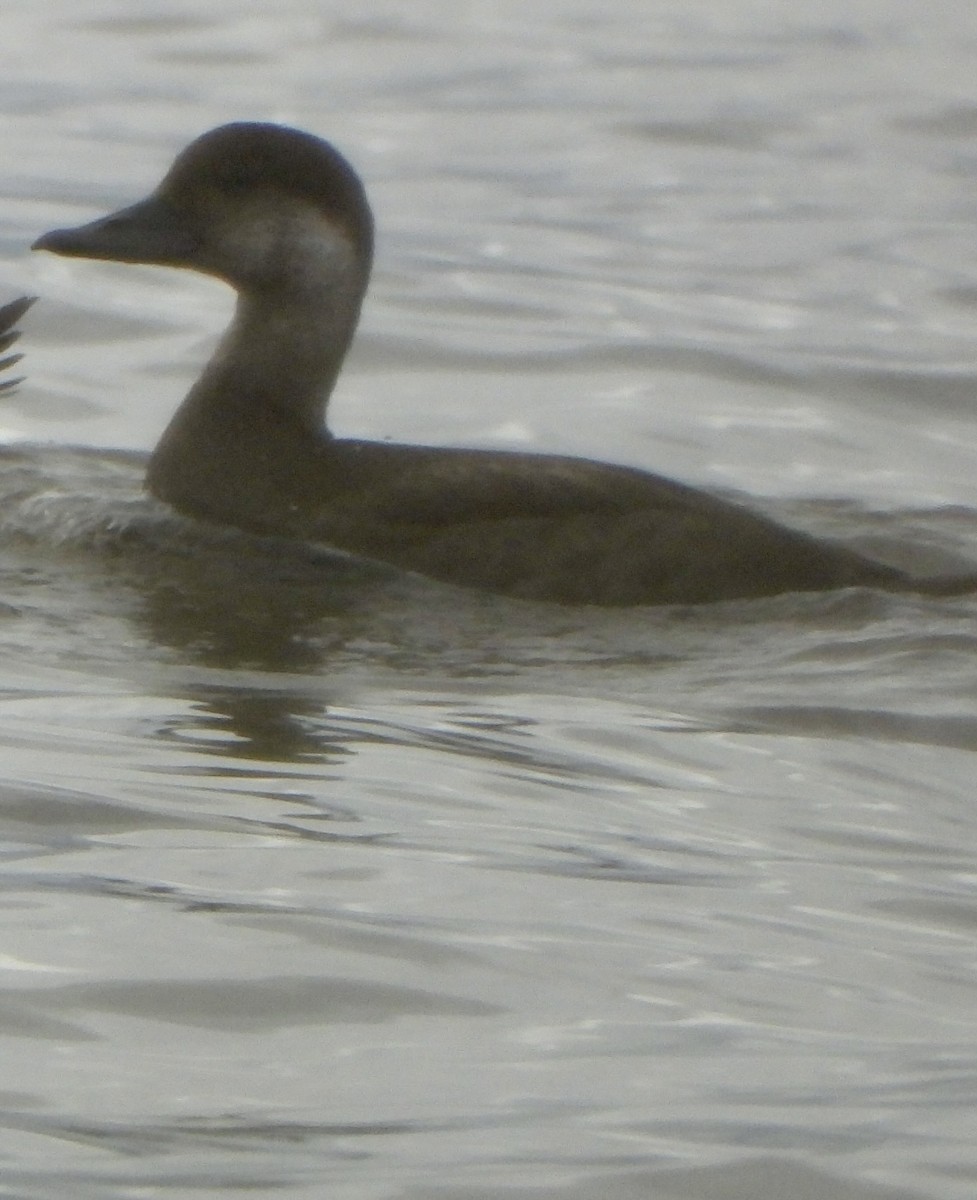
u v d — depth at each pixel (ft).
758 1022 24.52
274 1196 20.72
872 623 37.52
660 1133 22.00
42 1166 21.13
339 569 39.17
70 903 26.45
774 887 28.02
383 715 33.35
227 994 24.54
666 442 51.93
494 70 87.66
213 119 78.79
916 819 30.42
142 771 30.55
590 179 73.31
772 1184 21.17
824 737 33.17
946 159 76.89
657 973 25.49
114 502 42.16
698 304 61.31
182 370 54.95
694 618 37.76
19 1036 23.54
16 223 66.13
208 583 38.83
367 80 85.51
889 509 46.47
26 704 32.94
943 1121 22.35
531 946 25.99
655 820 29.96
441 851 28.50
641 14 99.45
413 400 54.34
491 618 37.60
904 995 25.26
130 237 42.96
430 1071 23.22
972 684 35.14
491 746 32.27
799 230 68.28
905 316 60.75
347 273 43.52
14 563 39.60
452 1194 20.85
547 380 55.77
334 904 26.78
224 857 27.96
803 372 56.34
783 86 86.38
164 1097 22.53
